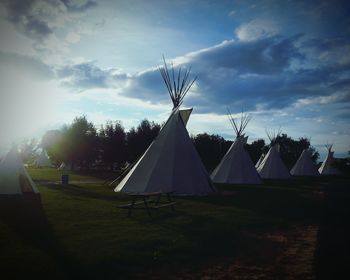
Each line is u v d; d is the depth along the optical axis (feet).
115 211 34.22
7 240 21.44
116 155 131.44
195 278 16.24
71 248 19.71
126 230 24.95
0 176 41.39
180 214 33.01
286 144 208.95
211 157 151.94
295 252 21.01
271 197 49.98
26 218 29.14
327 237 25.20
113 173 115.85
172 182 42.68
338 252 21.04
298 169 131.95
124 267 17.22
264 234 26.00
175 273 16.80
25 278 15.14
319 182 88.43
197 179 45.27
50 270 16.12
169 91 51.44
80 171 128.36
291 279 16.25
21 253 18.58
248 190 60.34
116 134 132.36
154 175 42.98
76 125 132.16
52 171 123.75
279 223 30.22
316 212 36.91
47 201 40.27
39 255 18.26
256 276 16.67
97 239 21.93
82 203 39.47
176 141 46.62
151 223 28.22
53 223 27.17
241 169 74.08
